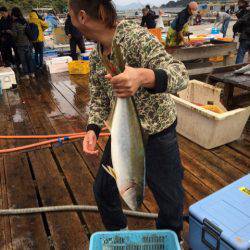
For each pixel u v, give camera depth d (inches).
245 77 189.3
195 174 127.1
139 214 102.3
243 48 293.6
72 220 104.0
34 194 119.0
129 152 55.7
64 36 454.9
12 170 136.6
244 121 152.9
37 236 97.3
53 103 231.0
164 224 75.8
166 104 64.1
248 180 90.3
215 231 72.1
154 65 55.5
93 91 76.2
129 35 58.2
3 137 170.6
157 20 539.5
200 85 179.5
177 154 68.9
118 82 42.6
